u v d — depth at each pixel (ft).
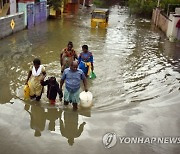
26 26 66.59
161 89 30.66
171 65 40.88
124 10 137.49
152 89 30.73
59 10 92.32
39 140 20.22
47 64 38.47
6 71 34.73
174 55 47.42
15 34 58.90
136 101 27.43
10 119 22.99
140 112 24.89
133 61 42.27
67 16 97.71
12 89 29.19
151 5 110.63
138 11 113.50
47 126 22.31
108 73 35.88
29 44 50.24
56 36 59.36
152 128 22.13
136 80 33.68
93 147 19.58
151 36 66.54
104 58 43.09
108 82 32.65
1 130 21.17
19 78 32.53
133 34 68.18
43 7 79.87
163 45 55.77
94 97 28.27
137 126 22.44
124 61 42.04
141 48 51.98
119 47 51.78
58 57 42.39
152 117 23.97
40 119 23.35
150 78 34.53
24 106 25.48
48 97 25.86
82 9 127.24
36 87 25.89
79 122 23.11
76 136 20.98
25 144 19.63
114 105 26.50
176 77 35.14
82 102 25.59
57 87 25.43
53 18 89.40
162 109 25.50
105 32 68.33
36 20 74.02
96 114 24.57
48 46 49.34
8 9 72.90
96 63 40.11
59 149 19.21
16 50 45.42
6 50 45.11
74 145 19.76
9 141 19.86
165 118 23.79
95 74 35.14
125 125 22.59
